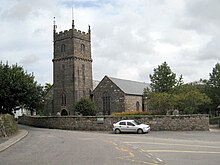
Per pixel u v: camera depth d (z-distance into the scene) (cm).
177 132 3391
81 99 6869
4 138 2647
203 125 3553
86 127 4181
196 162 1228
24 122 6000
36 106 4431
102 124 4050
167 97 4562
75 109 7050
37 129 4331
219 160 1277
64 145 2061
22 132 3472
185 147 1830
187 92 4741
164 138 2672
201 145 1948
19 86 4094
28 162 1309
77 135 3114
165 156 1438
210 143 2102
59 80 7738
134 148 1825
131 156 1459
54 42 7894
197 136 2831
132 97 6631
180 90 4878
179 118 3619
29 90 4169
